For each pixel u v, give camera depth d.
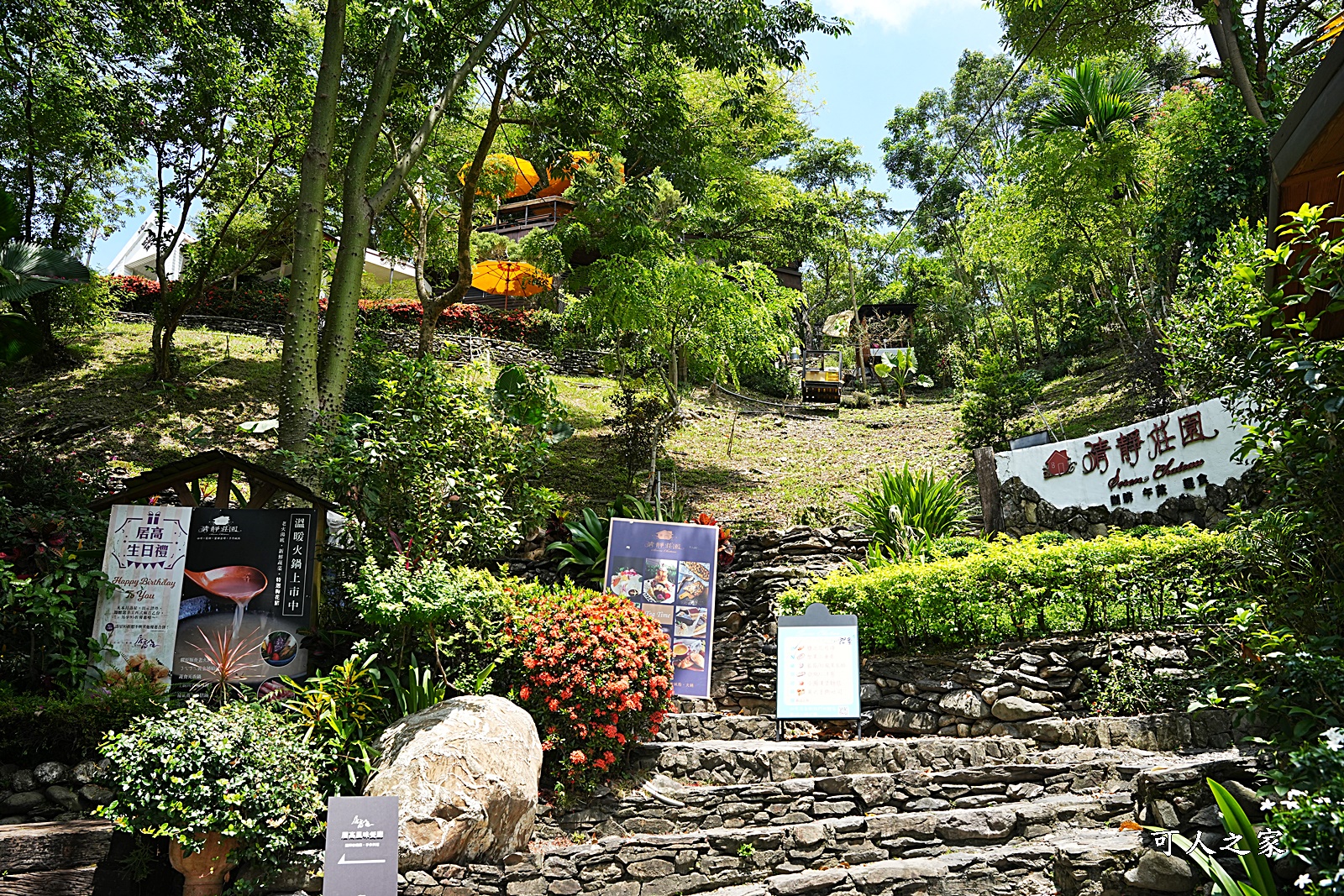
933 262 33.50
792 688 7.18
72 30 13.73
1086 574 7.14
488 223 25.92
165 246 15.91
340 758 5.61
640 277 13.14
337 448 7.33
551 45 12.55
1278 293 4.62
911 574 7.62
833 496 14.05
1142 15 15.27
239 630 6.53
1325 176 4.64
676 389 13.94
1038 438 12.02
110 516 6.73
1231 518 5.91
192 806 4.79
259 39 12.46
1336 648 4.30
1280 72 13.77
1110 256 15.19
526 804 5.54
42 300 16.17
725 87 19.45
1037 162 14.48
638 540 8.18
